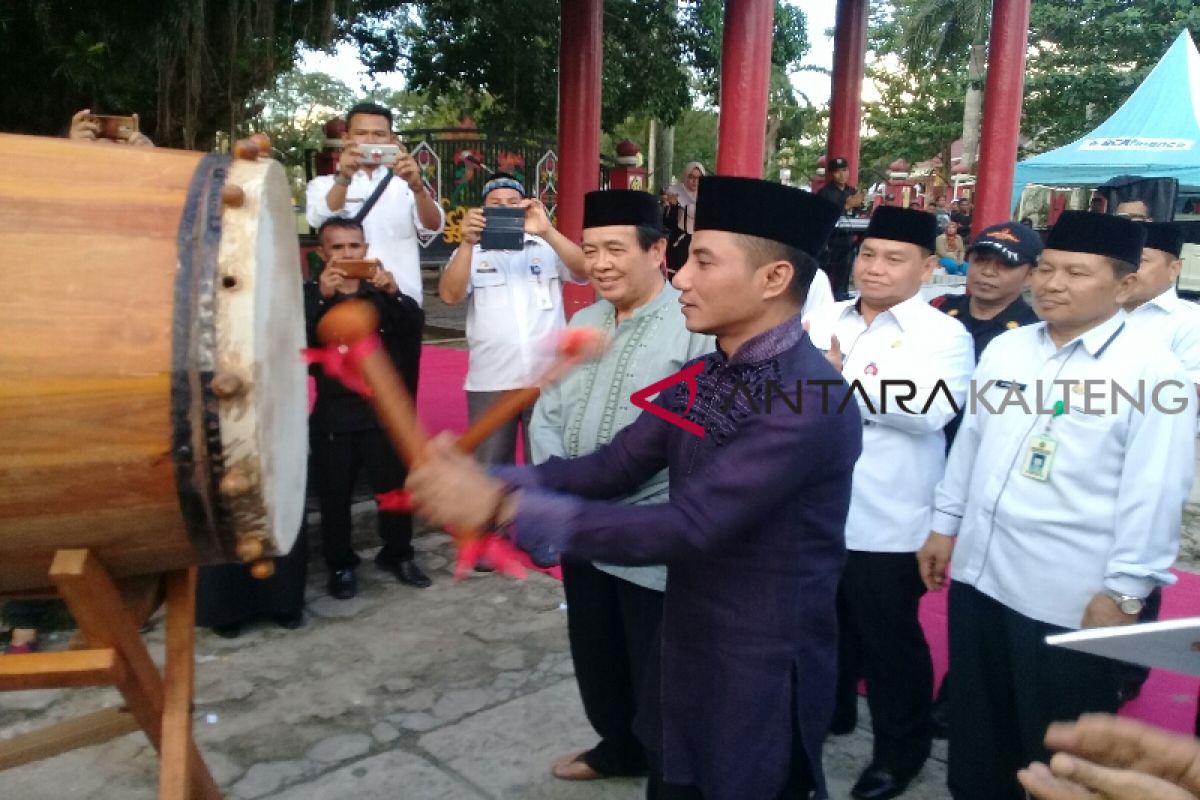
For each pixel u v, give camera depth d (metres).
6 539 1.46
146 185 1.51
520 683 3.34
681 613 1.85
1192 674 1.18
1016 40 8.84
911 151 26.47
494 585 4.16
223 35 5.58
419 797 2.69
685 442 1.84
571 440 2.60
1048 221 17.97
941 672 3.52
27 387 1.37
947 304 3.54
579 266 3.87
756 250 1.72
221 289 1.42
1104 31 20.27
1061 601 2.21
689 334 2.49
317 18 6.25
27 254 1.41
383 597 4.02
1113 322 2.22
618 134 26.73
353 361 1.55
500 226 3.85
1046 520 2.23
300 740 2.95
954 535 2.55
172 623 1.81
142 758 2.86
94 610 1.54
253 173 1.56
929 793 2.80
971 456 2.51
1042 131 22.34
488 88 14.72
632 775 2.79
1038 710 2.24
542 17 13.18
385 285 3.79
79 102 5.36
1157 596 2.74
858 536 2.70
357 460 3.98
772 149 28.20
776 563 1.77
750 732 1.76
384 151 3.90
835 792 2.79
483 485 1.52
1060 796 1.16
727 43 7.39
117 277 1.41
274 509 1.53
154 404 1.39
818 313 3.14
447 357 8.58
